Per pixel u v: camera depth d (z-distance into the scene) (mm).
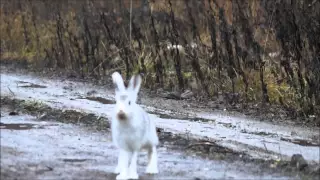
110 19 27094
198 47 23250
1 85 23453
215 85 22109
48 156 13055
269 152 14164
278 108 19828
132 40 26109
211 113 19219
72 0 31062
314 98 18953
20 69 28250
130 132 11156
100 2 28969
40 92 21969
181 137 15180
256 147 14594
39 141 14406
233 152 14023
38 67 28609
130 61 24969
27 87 23141
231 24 23578
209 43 25141
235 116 18844
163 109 19672
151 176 11828
